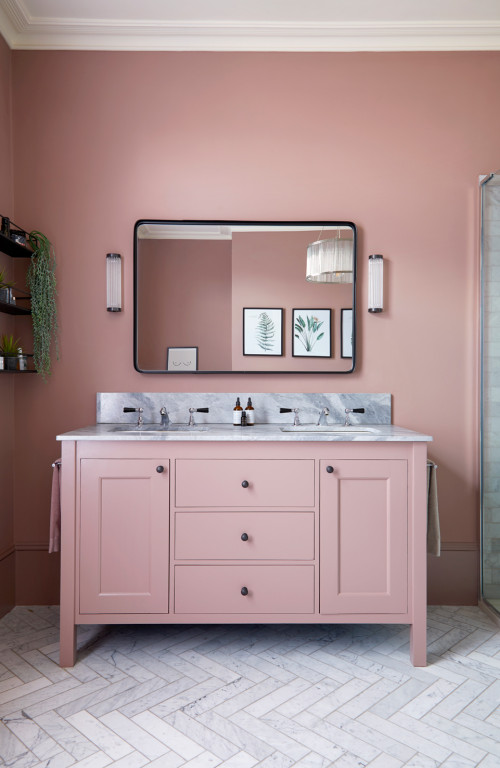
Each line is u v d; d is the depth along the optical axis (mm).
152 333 2842
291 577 2295
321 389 2887
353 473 2291
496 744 1742
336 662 2264
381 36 2850
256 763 1647
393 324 2893
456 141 2891
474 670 2203
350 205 2885
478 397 2871
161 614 2287
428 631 2566
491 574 2752
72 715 1883
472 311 2891
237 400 2758
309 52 2877
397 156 2885
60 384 2861
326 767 1632
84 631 2570
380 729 1812
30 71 2832
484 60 2885
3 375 2734
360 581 2297
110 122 2854
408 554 2291
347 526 2299
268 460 2293
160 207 2867
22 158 2838
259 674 2158
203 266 2848
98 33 2809
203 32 2807
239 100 2867
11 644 2422
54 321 2824
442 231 2889
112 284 2816
